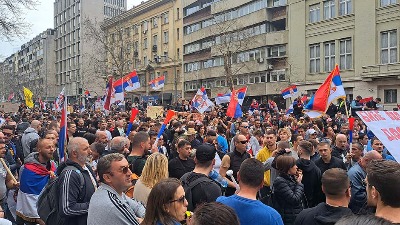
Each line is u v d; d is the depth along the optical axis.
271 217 3.73
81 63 88.12
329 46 36.22
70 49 102.88
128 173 3.91
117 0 105.12
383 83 31.66
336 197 3.82
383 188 2.66
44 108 36.62
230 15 49.06
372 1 32.25
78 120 16.05
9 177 6.45
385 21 31.48
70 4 102.50
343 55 34.97
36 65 119.81
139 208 4.29
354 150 7.36
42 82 106.62
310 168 5.95
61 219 4.34
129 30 71.06
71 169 4.47
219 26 43.41
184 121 15.02
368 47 32.56
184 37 60.34
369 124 4.54
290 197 5.14
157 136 8.90
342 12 35.09
